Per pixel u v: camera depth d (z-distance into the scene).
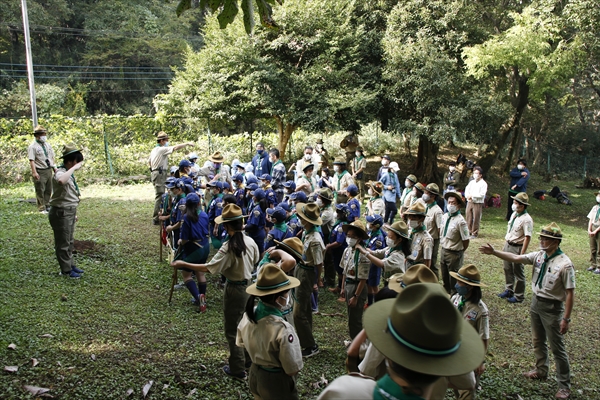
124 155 17.86
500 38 17.94
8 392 4.59
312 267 6.16
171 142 19.56
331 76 17.42
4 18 32.41
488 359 6.57
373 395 2.10
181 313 7.08
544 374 6.07
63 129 17.44
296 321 6.12
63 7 34.62
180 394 4.93
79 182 15.96
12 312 6.36
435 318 1.95
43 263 8.33
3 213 11.53
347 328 7.17
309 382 5.49
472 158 27.41
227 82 17.70
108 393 4.80
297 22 17.52
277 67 17.81
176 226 8.02
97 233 10.60
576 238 15.44
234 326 5.30
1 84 32.28
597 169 30.91
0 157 15.63
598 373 6.43
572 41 18.77
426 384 1.97
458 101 17.56
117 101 37.06
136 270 8.62
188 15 40.12
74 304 6.90
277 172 11.91
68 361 5.33
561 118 32.69
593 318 8.47
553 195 22.80
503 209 18.92
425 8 18.20
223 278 8.34
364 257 5.91
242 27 17.44
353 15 18.97
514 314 8.38
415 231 7.15
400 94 17.97
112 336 6.09
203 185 10.62
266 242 7.28
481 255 12.12
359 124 18.17
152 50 36.59
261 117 19.30
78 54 36.56
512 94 21.75
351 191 8.97
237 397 4.99
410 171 23.11
